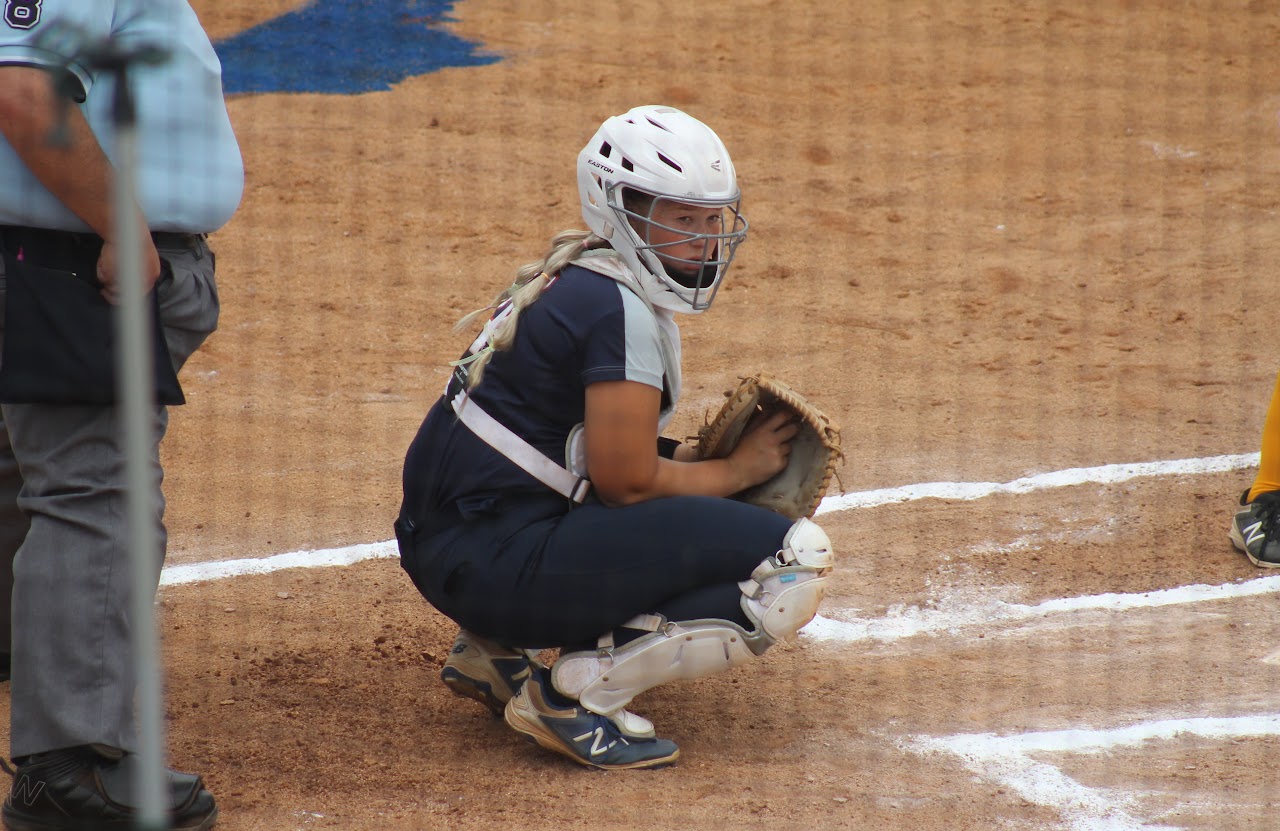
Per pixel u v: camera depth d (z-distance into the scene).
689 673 11.92
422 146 38.84
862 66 49.59
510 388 11.66
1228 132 41.31
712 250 12.01
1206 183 36.62
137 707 12.52
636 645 11.71
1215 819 11.05
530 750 12.38
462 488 11.77
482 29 51.44
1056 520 17.62
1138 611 15.12
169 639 14.45
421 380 24.05
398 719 12.93
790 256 31.52
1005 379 23.86
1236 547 16.53
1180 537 17.00
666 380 11.84
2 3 9.84
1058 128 42.22
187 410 22.27
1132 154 39.50
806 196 36.12
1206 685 13.42
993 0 58.19
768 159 39.44
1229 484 18.66
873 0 58.69
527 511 11.74
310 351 25.33
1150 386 23.30
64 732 10.48
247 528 17.64
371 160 37.41
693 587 11.76
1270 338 25.78
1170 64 49.31
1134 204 35.09
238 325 26.56
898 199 35.97
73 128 9.84
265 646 14.35
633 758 11.93
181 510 18.23
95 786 10.62
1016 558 16.50
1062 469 19.39
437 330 26.69
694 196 11.53
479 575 11.70
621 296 11.40
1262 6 56.16
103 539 10.62
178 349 11.24
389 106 42.47
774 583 11.62
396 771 11.91
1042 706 13.06
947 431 21.17
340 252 31.00
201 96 11.08
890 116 43.97
